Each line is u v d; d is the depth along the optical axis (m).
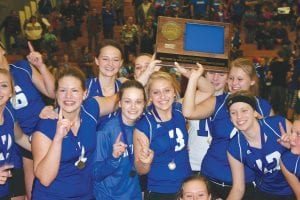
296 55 15.48
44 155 3.96
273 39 19.62
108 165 4.28
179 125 4.53
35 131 4.02
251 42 20.06
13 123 4.37
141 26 19.39
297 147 4.23
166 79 4.46
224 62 4.94
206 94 4.93
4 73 4.15
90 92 5.05
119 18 21.14
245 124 4.30
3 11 19.27
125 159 4.40
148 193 4.51
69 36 19.55
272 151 4.40
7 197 4.52
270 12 20.56
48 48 18.41
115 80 5.22
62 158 4.01
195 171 5.30
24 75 5.04
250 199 4.77
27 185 5.16
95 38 19.25
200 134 5.26
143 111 4.47
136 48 18.05
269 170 4.49
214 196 4.75
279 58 14.17
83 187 4.18
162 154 4.44
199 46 4.93
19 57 18.11
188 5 19.70
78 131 4.11
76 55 18.98
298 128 4.21
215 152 4.86
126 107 4.36
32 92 5.07
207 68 4.92
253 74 4.91
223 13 19.86
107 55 5.00
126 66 13.34
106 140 4.34
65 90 4.00
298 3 20.80
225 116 4.78
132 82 4.44
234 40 18.62
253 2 20.81
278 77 13.38
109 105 4.47
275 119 4.47
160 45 4.90
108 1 20.78
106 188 4.38
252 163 4.50
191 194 4.14
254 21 19.84
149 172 4.49
